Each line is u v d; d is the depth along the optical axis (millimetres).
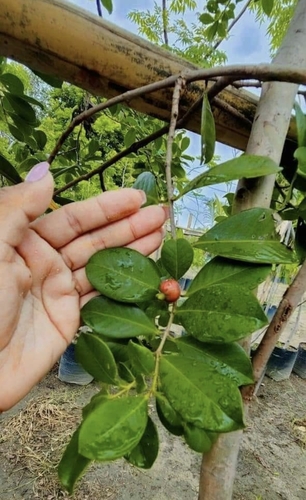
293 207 274
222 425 123
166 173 180
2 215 202
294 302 220
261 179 218
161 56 226
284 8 793
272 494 788
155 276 182
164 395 134
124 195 234
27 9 185
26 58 209
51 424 886
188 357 146
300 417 1083
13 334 219
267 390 1229
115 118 723
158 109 248
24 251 224
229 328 147
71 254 237
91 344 161
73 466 150
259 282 170
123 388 147
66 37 198
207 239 188
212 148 219
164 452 854
